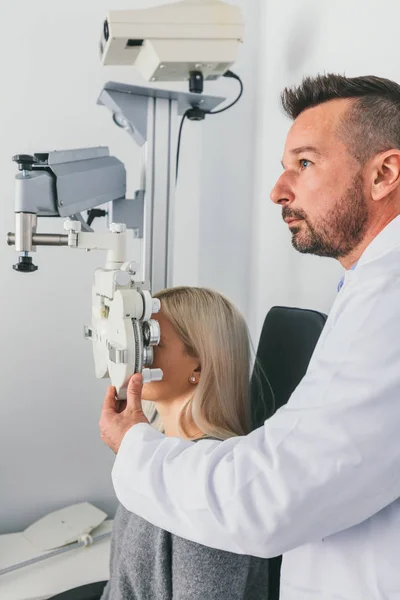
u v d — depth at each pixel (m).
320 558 0.78
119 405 0.95
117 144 1.83
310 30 1.56
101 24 1.79
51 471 1.85
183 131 1.87
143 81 1.85
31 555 1.56
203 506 0.68
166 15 1.26
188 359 1.06
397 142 0.79
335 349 0.69
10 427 1.80
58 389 1.84
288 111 0.93
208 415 1.05
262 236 1.84
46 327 1.81
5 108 1.73
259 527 0.65
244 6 1.87
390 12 1.24
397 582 0.71
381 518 0.73
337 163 0.82
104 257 1.84
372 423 0.64
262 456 0.67
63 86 1.77
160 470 0.75
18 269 1.21
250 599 0.99
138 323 0.88
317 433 0.65
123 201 1.49
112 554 1.18
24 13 1.72
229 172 1.93
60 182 1.23
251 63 1.90
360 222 0.82
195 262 1.93
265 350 1.25
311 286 1.55
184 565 0.90
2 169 1.74
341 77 0.85
